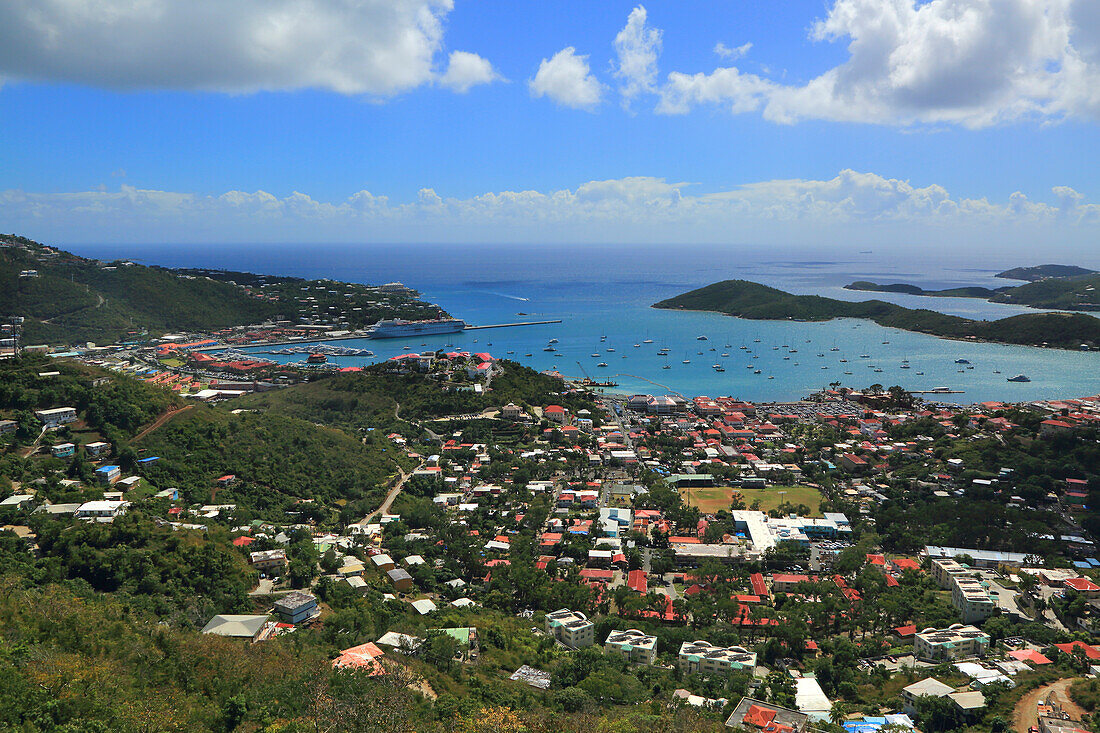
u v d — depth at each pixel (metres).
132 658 105.00
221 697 100.44
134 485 195.50
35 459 197.62
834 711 122.12
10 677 87.69
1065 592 172.25
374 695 102.31
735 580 178.88
